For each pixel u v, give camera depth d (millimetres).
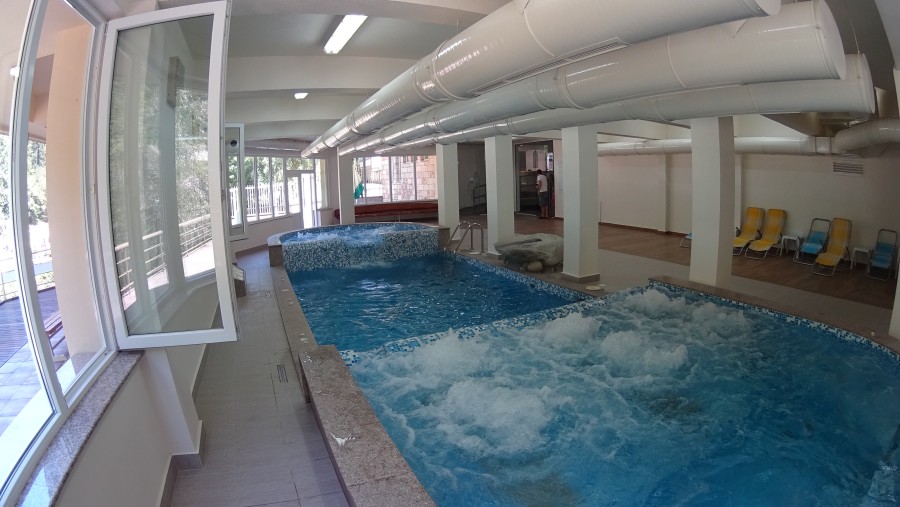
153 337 3082
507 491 3631
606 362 5488
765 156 11461
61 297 2986
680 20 2244
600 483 3697
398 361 5570
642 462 3904
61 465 1941
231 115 9969
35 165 2994
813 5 2688
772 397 4676
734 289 8219
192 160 2883
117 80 2963
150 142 2977
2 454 1968
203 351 5344
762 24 2826
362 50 6535
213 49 2768
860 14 4055
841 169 10133
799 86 3904
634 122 11586
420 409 4656
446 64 3604
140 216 3047
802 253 10672
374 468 2924
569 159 8758
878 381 4730
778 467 3779
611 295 7426
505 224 11234
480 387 5004
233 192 8844
